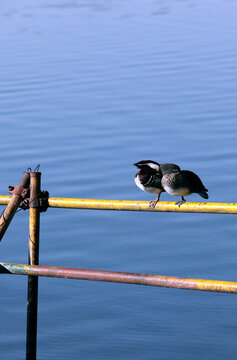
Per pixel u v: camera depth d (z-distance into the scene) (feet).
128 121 71.46
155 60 98.99
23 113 75.10
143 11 147.23
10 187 29.84
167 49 106.11
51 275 26.73
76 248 44.01
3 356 33.40
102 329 35.50
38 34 121.49
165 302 37.93
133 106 76.84
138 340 34.45
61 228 47.29
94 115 73.87
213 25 127.03
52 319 36.50
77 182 54.80
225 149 62.03
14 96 82.12
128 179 55.36
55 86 86.12
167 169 26.61
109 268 41.19
